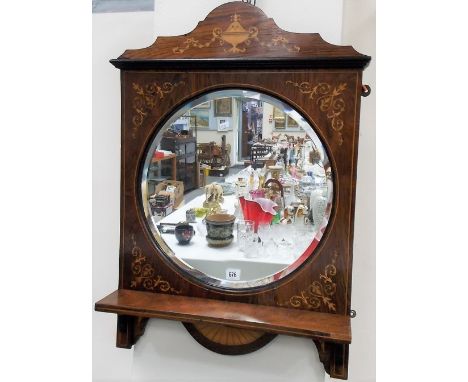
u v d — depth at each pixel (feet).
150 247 2.79
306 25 2.63
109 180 3.46
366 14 3.11
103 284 3.55
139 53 2.68
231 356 2.83
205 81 2.60
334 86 2.44
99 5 3.33
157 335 2.94
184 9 2.82
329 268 2.52
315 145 2.51
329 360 2.60
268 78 2.52
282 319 2.42
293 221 2.59
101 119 3.42
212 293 2.69
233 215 2.69
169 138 2.73
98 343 3.62
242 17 2.52
